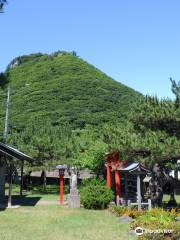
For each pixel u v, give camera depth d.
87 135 38.78
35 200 29.12
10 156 24.98
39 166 36.66
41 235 14.50
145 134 18.62
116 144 18.58
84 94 95.31
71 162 34.50
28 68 118.19
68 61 118.75
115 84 110.12
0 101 64.06
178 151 17.09
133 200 24.61
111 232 15.17
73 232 15.18
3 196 28.28
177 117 18.44
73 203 24.14
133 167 21.48
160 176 21.38
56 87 97.19
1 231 15.26
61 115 80.69
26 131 38.47
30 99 88.94
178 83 19.20
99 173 32.62
